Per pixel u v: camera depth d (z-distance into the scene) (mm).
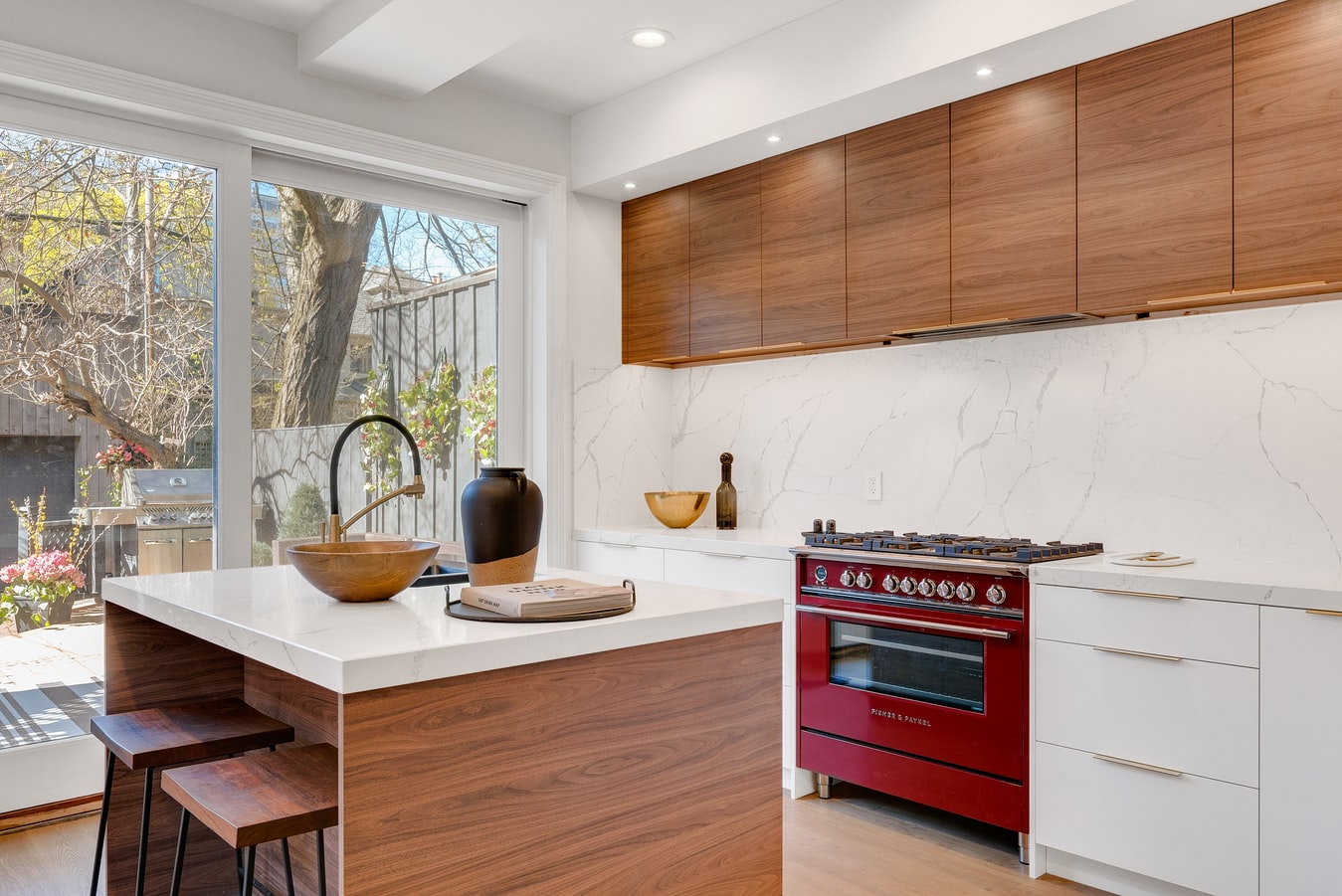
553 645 1655
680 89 3834
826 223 3623
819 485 4016
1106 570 2549
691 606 1962
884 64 3105
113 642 2387
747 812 2023
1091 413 3170
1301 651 2191
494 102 4086
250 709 2248
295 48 3490
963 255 3191
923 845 2889
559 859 1678
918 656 2977
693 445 4570
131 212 3246
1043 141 2994
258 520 3549
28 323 3041
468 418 4207
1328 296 2662
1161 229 2721
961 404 3531
